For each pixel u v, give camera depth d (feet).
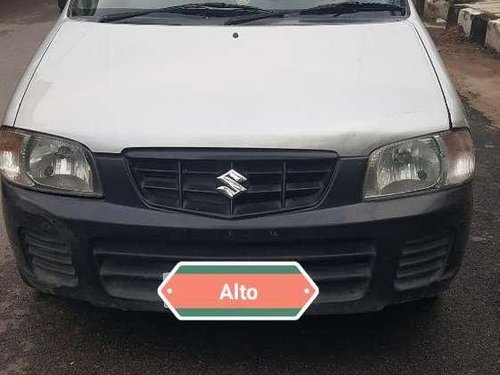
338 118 7.95
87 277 8.16
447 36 30.32
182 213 7.75
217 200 7.77
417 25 10.37
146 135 7.80
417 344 9.33
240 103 8.10
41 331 9.61
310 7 10.62
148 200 7.84
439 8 34.83
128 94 8.38
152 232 7.77
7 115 8.70
